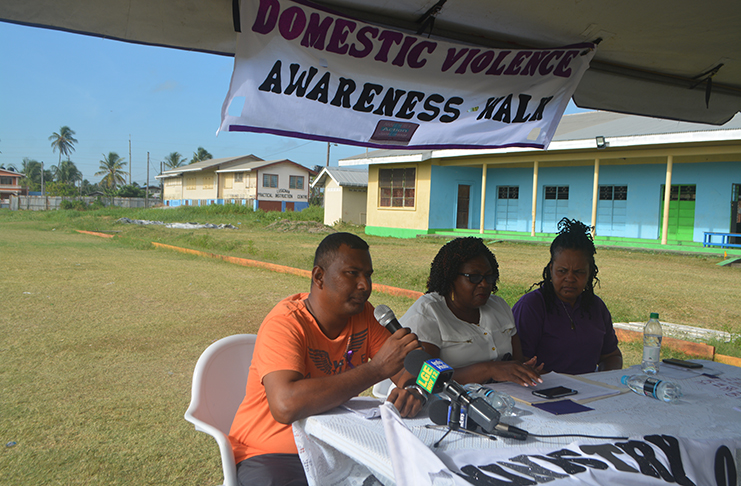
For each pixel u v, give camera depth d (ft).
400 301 25.55
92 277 31.14
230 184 158.40
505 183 72.49
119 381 13.56
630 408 5.93
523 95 11.16
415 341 5.83
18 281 28.63
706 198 57.11
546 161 63.36
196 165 178.29
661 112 13.07
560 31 10.29
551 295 9.41
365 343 7.22
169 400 12.34
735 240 55.52
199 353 16.30
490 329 8.09
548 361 9.34
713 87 13.08
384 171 75.82
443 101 10.85
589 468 4.37
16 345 16.56
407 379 6.74
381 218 76.43
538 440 4.87
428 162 69.77
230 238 64.49
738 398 6.61
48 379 13.56
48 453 9.64
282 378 5.74
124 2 8.14
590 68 11.89
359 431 5.13
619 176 62.85
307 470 5.50
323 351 6.57
